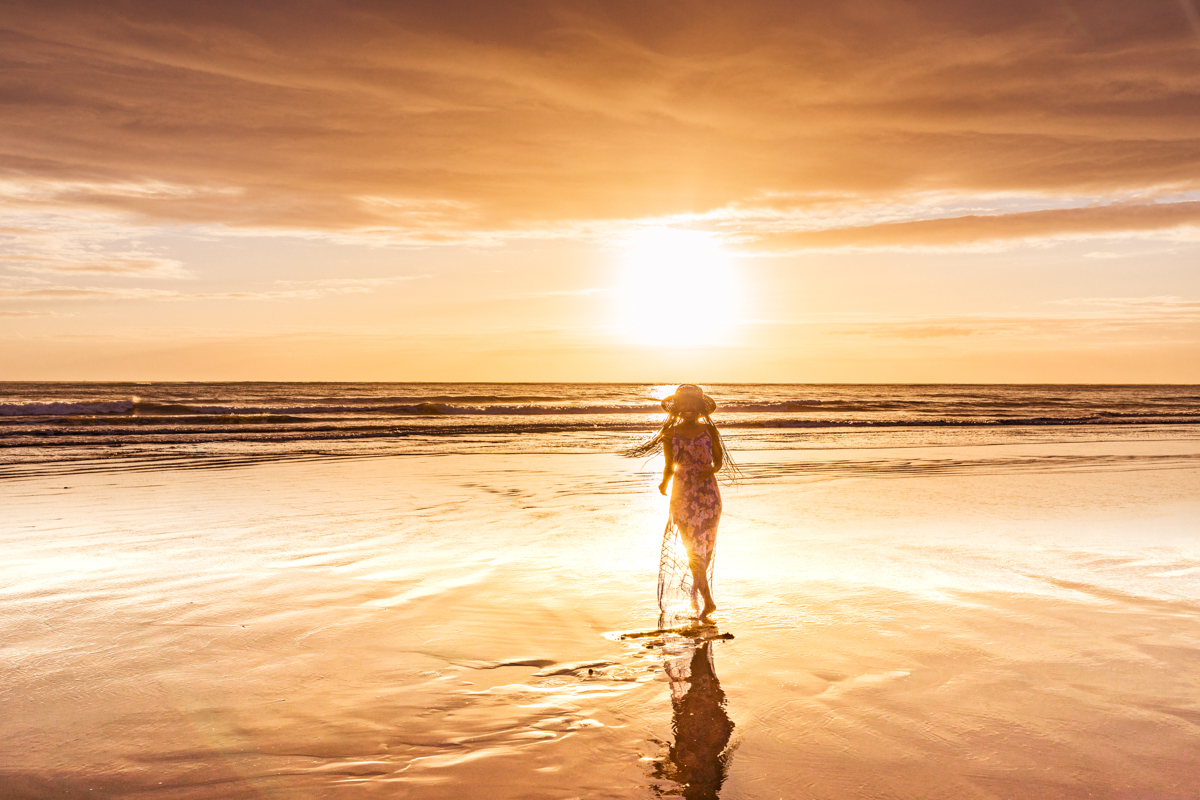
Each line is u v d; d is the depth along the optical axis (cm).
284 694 373
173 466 1402
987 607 532
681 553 533
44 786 282
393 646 447
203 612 514
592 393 9669
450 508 968
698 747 320
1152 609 528
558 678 398
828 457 1622
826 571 641
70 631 471
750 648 446
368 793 281
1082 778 293
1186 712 355
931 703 365
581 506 991
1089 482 1250
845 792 283
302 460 1518
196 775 293
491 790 284
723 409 4312
